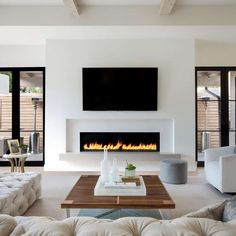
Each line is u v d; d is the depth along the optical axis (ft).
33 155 19.29
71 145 17.62
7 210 8.29
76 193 9.32
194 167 17.08
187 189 13.43
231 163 12.22
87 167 17.12
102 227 3.66
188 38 16.96
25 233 3.65
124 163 17.06
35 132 19.36
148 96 17.12
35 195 11.35
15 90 19.25
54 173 17.03
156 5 14.11
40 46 18.86
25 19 14.11
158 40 17.03
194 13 14.14
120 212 10.19
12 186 9.79
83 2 13.70
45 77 17.83
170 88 17.11
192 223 3.76
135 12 14.20
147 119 17.44
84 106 17.17
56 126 17.24
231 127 19.26
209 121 19.25
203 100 19.26
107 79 17.12
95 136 17.76
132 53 17.10
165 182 14.67
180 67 17.04
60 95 17.20
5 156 14.40
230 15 14.05
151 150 17.78
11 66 18.94
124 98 17.17
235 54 18.81
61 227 3.70
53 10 14.19
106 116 17.30
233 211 4.64
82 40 17.08
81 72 17.17
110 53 17.10
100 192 9.11
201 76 19.20
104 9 14.23
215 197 12.14
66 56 17.11
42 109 19.27
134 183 9.64
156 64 17.11
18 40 17.37
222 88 19.08
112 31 15.31
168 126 17.52
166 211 10.30
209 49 18.86
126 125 17.58
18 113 19.31
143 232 3.65
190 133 17.11
